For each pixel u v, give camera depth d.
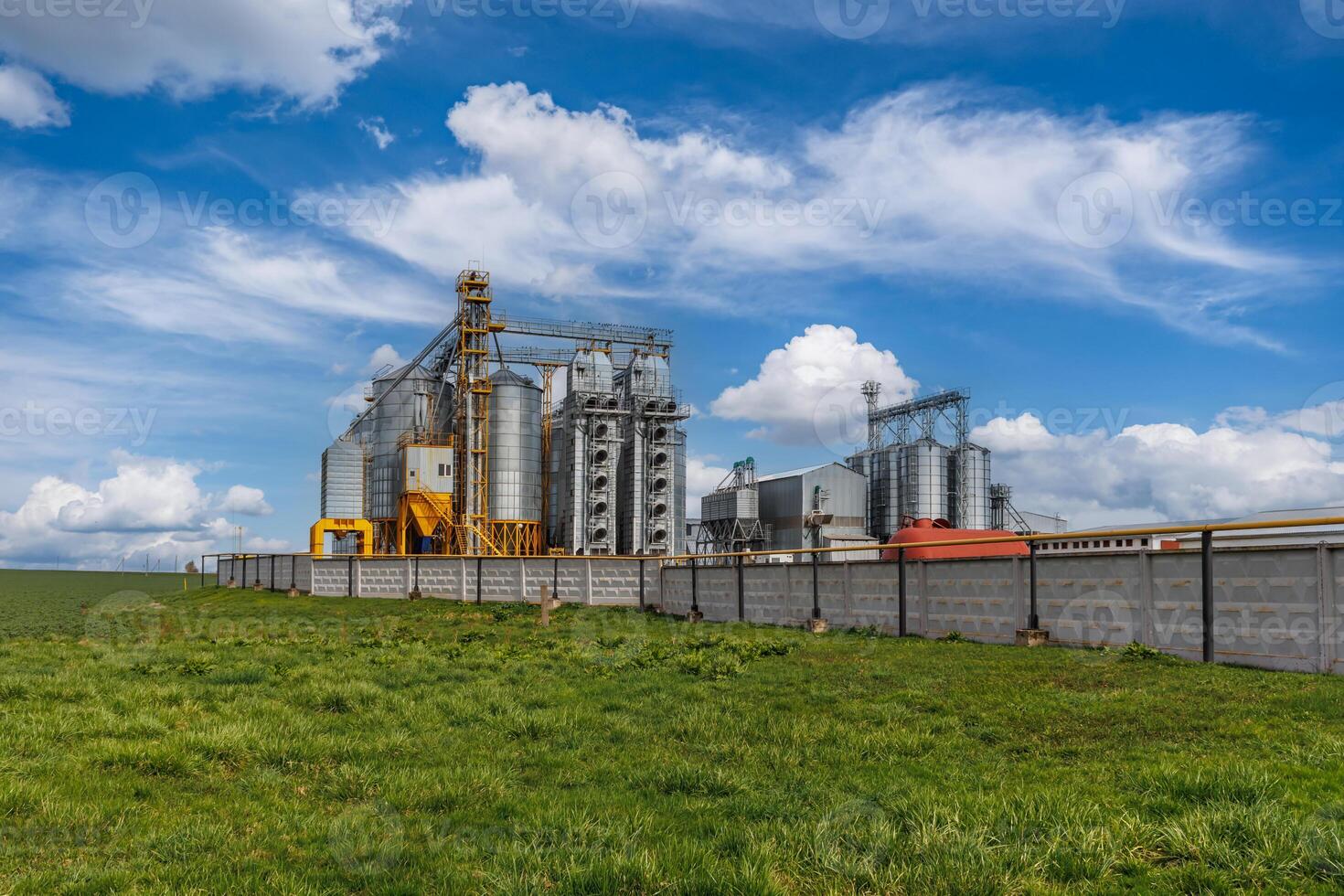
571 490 73.12
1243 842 6.16
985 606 21.56
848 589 25.67
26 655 18.56
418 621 31.75
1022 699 12.14
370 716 11.37
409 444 69.69
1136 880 5.84
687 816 7.36
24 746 9.45
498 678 14.73
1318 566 14.67
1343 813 6.76
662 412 73.69
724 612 31.05
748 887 5.57
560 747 9.97
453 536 70.38
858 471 85.94
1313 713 10.66
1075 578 19.33
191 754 9.11
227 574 60.03
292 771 9.02
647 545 72.94
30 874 6.15
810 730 10.45
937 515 77.06
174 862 6.41
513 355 75.62
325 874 6.15
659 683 14.09
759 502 80.19
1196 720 10.52
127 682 13.98
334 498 76.44
